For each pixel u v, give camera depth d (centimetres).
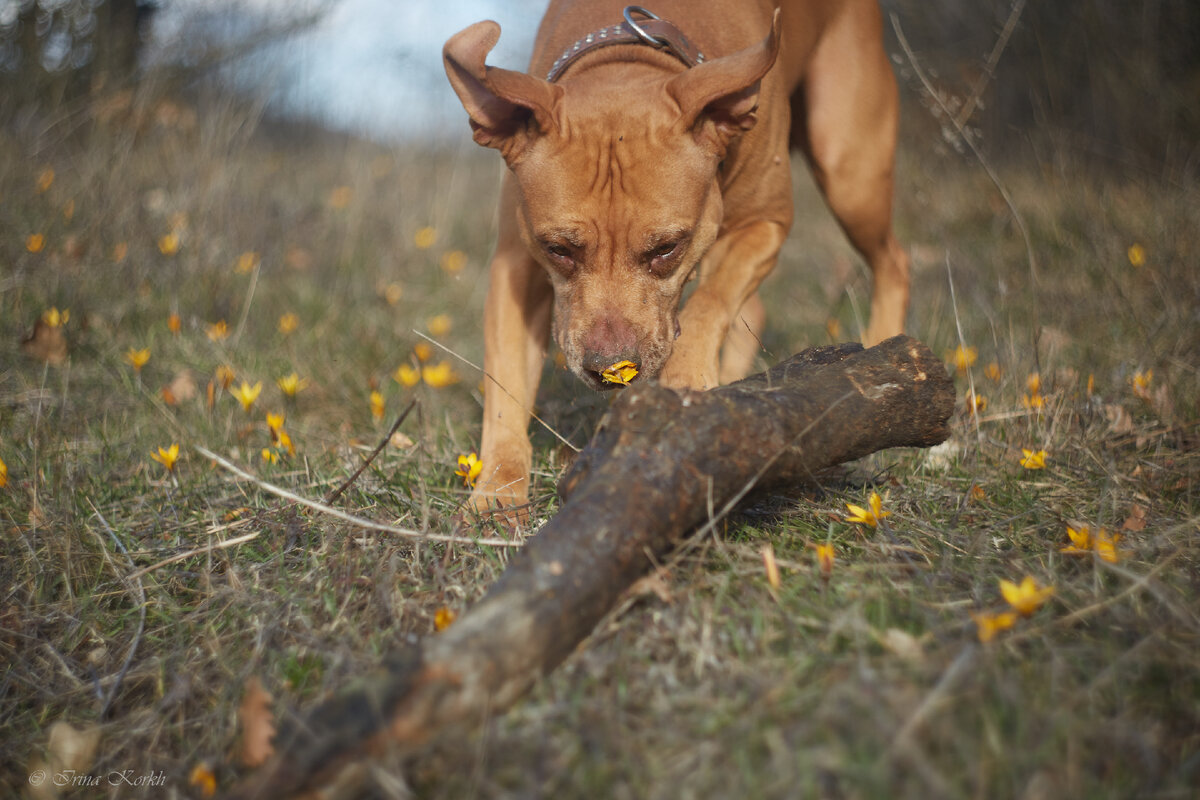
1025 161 656
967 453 282
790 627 180
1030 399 296
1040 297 421
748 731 153
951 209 601
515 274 300
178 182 548
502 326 296
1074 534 206
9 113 622
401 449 306
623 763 152
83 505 265
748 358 368
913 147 695
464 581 212
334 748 144
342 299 477
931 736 150
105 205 505
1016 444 287
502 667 155
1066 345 364
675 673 174
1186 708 160
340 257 536
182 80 682
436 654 153
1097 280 437
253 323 434
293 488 274
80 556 237
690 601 188
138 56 688
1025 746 149
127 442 315
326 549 229
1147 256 442
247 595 214
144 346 397
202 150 582
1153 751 149
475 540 214
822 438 202
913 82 518
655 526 177
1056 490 256
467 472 255
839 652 176
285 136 857
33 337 375
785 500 238
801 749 148
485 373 295
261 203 581
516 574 166
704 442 184
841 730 151
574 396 361
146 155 591
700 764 151
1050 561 206
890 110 374
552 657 163
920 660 166
